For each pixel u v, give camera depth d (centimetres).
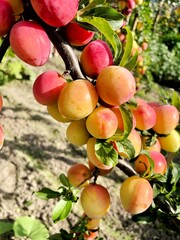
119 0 74
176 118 26
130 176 24
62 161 82
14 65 116
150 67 164
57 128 95
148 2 110
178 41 211
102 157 20
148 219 28
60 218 24
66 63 20
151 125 24
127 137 21
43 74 20
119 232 65
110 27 18
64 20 17
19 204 68
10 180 73
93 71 20
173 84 176
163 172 25
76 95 18
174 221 28
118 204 72
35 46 17
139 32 110
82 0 20
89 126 20
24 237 60
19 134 89
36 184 73
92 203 24
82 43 20
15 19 19
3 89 112
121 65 20
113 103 19
